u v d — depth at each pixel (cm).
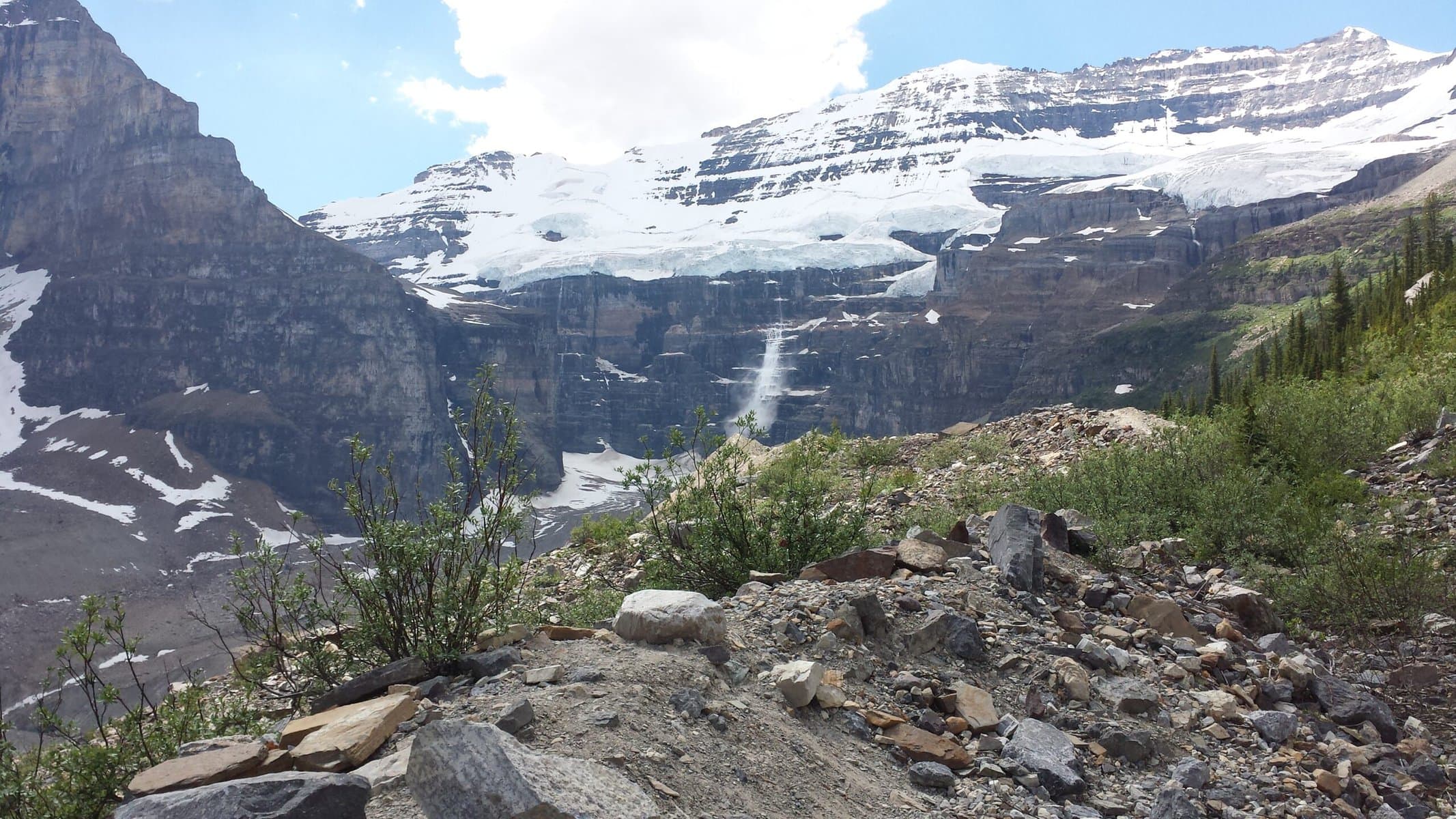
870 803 492
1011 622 743
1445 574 991
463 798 374
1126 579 946
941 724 591
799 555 906
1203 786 577
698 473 948
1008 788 535
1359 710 711
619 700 502
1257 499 1188
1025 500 1384
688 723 503
